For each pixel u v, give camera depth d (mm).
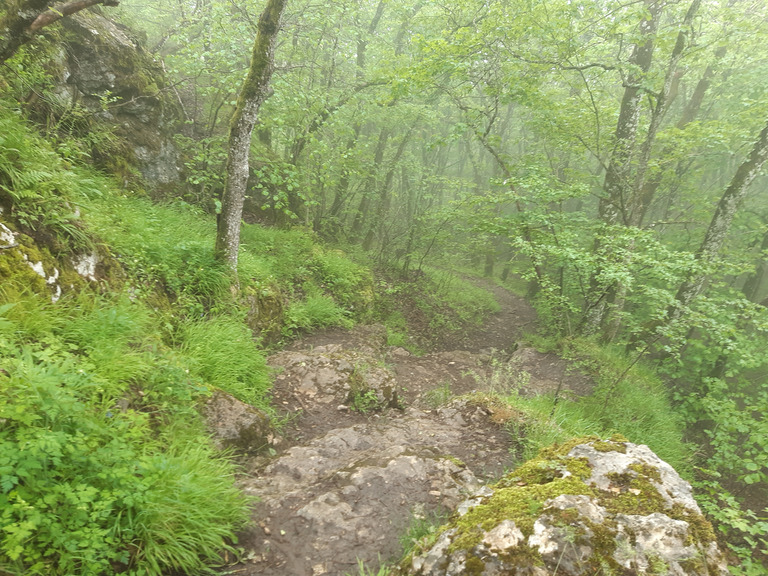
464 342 12562
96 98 8195
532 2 9555
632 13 8953
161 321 4996
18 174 4125
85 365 3238
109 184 7129
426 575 2326
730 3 12797
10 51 4625
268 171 8953
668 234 14406
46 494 2256
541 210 9906
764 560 5273
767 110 10352
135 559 2383
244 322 6473
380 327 10000
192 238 7074
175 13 14961
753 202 15062
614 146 10680
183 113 11195
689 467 6230
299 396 5441
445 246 15719
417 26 14188
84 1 4656
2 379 2598
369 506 3270
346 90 12148
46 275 3908
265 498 3248
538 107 10578
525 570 2160
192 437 3518
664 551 2193
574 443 3246
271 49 5578
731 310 8953
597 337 10445
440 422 5344
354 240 16797
